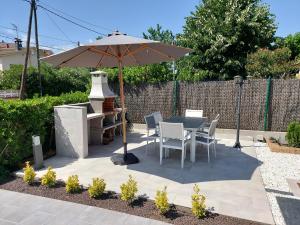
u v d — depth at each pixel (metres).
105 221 3.42
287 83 8.02
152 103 9.73
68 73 15.69
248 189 4.44
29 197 4.13
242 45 15.90
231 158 6.31
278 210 3.72
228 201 3.97
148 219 3.45
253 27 15.73
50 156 6.39
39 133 6.15
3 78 14.45
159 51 5.78
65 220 3.46
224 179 4.90
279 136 7.95
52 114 6.68
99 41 4.75
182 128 5.39
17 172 5.14
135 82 9.88
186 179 4.89
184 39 16.89
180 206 3.77
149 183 4.68
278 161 6.10
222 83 8.71
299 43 24.36
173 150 7.03
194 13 18.12
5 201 4.00
